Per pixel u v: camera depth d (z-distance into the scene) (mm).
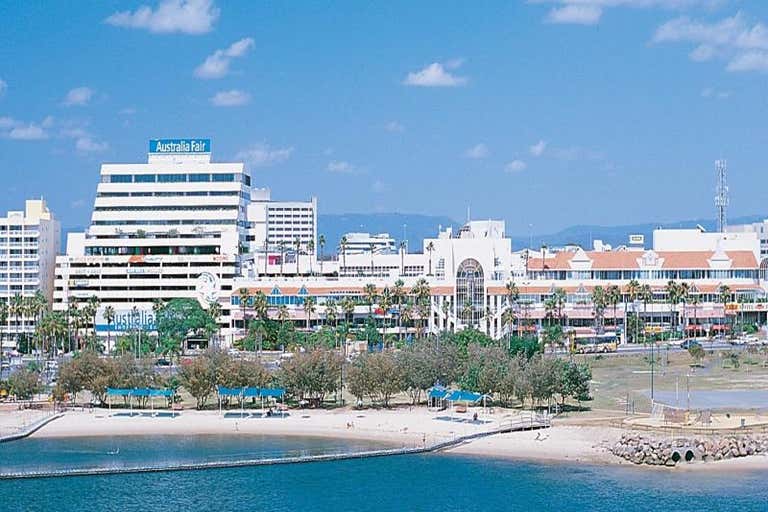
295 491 196125
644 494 191500
